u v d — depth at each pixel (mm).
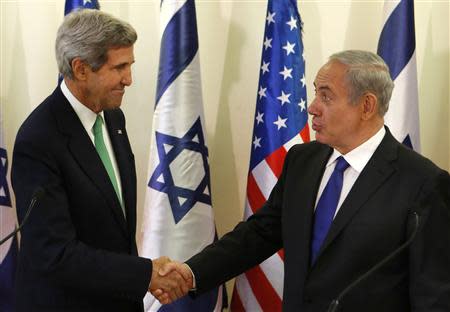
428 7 3084
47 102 2133
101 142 2209
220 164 3209
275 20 2883
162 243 2824
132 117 3197
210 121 3191
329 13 3121
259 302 2857
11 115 3219
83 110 2145
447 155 3141
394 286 1924
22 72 3201
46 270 2025
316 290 1983
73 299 2088
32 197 1987
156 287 2246
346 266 1948
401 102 2818
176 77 2838
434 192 1932
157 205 2832
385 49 2855
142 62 3176
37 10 3180
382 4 3098
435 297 1856
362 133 2059
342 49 3129
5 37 3188
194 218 2834
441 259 1909
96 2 2967
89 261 2021
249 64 3154
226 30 3152
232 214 3223
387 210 1944
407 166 1994
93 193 2070
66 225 2029
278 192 2324
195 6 3002
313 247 2047
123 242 2146
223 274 2312
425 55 3104
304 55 3113
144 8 3154
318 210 2070
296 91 2863
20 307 2121
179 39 2842
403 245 1804
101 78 2082
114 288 2062
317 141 2223
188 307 2830
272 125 2861
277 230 2322
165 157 2830
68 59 2062
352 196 1995
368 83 2012
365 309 1926
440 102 3117
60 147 2055
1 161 3002
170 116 2838
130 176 2262
